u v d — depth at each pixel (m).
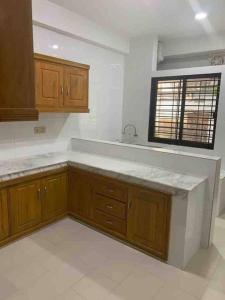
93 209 2.91
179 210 2.18
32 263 2.30
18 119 0.96
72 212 3.17
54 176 2.95
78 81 3.19
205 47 4.16
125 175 2.50
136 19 3.48
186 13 3.23
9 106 0.93
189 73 4.02
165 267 2.29
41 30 3.08
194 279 2.14
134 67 4.51
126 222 2.60
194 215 2.33
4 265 2.26
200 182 2.33
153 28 3.85
